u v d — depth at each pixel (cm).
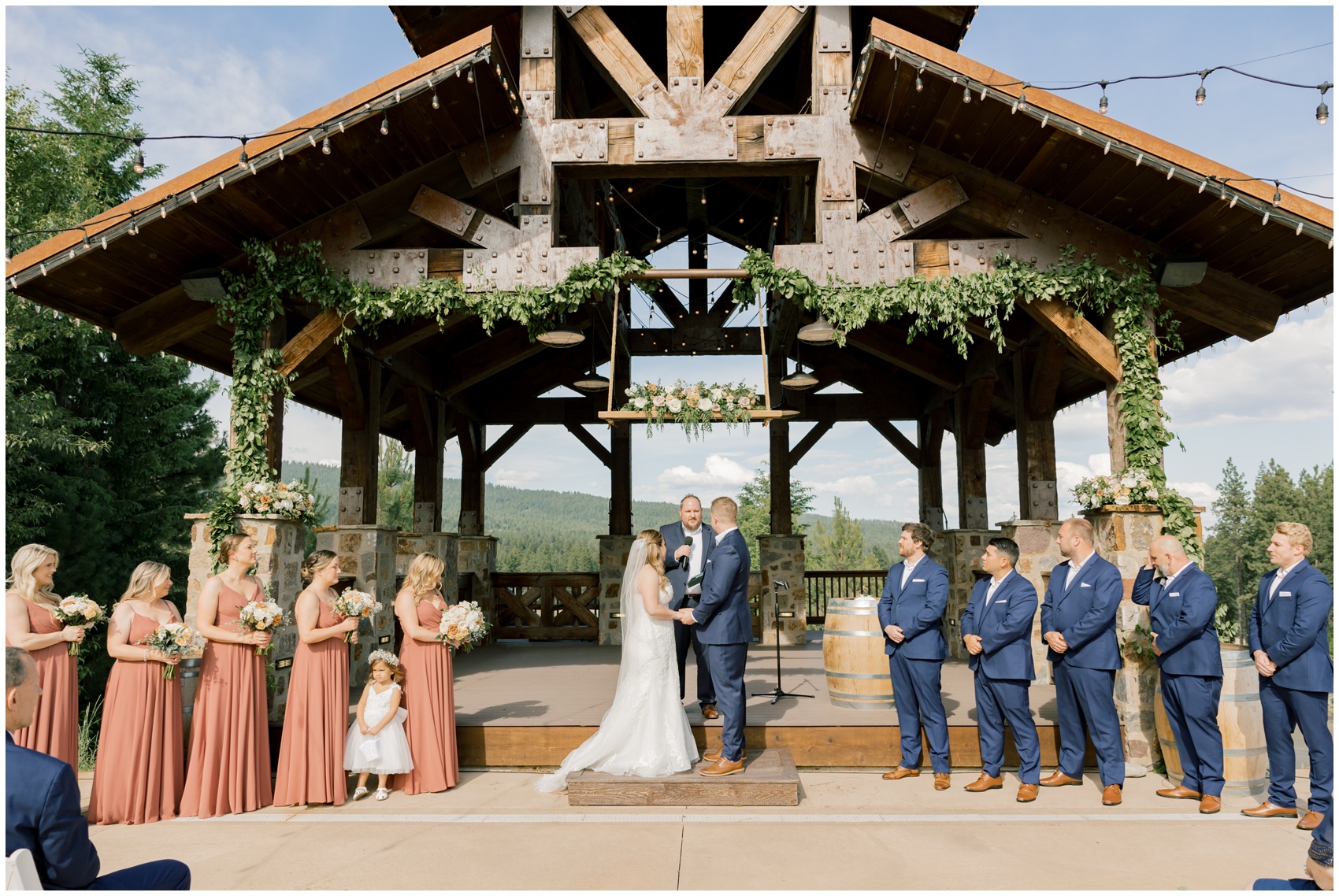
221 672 450
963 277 590
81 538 1431
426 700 483
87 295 607
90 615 428
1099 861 371
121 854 383
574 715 558
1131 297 583
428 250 608
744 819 429
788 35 629
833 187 609
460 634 480
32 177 1544
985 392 916
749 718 540
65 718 423
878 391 1091
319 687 460
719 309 1095
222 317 594
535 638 1101
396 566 864
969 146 585
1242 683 468
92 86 1739
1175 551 459
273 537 550
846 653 571
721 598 457
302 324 740
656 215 1070
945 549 955
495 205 707
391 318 623
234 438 579
